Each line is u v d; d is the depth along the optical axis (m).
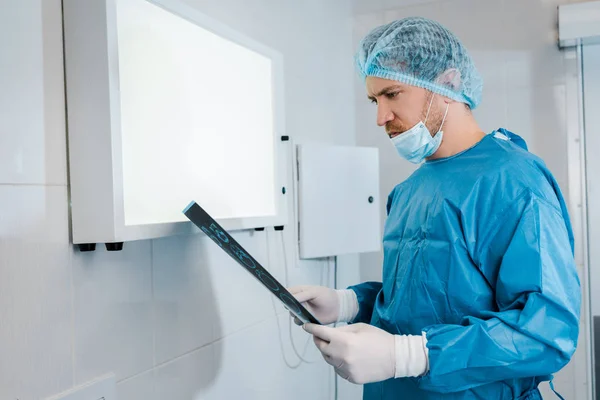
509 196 0.93
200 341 1.18
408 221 1.11
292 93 1.66
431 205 1.04
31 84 0.77
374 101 1.18
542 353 0.83
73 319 0.84
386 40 1.05
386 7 2.14
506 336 0.83
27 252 0.76
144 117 0.87
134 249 0.98
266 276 0.89
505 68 1.97
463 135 1.10
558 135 1.90
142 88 0.87
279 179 1.28
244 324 1.36
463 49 1.09
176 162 0.94
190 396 1.14
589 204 1.87
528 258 0.87
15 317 0.74
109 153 0.78
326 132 1.92
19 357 0.75
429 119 1.07
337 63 2.04
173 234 0.91
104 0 0.77
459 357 0.84
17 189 0.75
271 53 1.24
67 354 0.83
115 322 0.93
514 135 1.17
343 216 1.77
